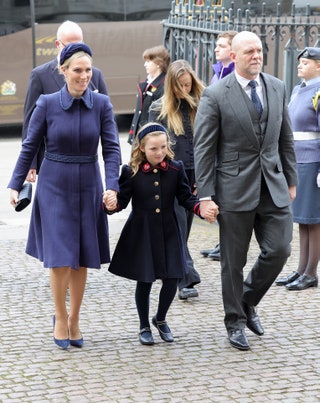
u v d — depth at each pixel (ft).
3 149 51.44
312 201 26.25
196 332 22.98
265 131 21.24
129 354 21.42
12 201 21.49
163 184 21.70
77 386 19.48
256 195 21.26
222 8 35.24
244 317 21.98
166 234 21.83
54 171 21.22
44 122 21.24
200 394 19.07
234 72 21.42
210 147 21.33
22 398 18.84
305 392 19.19
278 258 21.54
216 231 33.73
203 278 27.68
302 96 26.78
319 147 26.35
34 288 26.66
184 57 37.06
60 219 21.13
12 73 54.49
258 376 20.07
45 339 22.38
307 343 22.17
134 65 58.08
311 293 26.27
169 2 58.39
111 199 21.07
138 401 18.67
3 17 54.03
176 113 25.11
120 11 57.31
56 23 55.31
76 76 20.75
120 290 26.43
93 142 21.29
